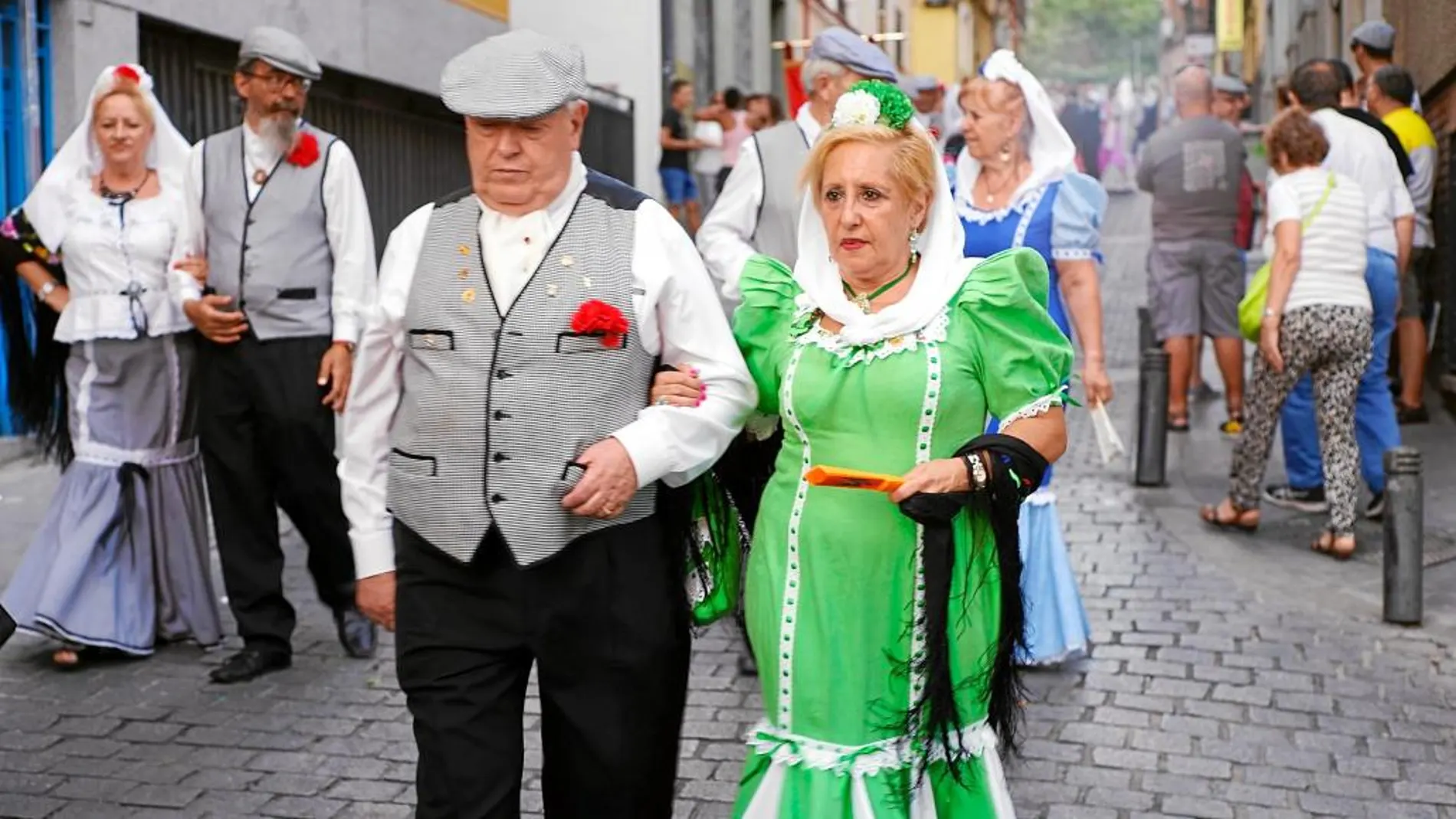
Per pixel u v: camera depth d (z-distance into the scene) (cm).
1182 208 1019
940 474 300
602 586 317
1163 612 627
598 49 1856
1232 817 428
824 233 321
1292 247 707
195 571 581
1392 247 842
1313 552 727
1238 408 1029
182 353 574
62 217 562
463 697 319
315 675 552
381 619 337
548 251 316
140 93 558
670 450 312
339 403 542
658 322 321
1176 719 503
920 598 311
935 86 1295
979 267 315
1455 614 620
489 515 312
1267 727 496
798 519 317
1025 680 540
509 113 305
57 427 577
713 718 507
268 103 532
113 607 560
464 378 313
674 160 1769
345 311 541
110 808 435
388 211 1377
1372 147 836
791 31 2822
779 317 329
